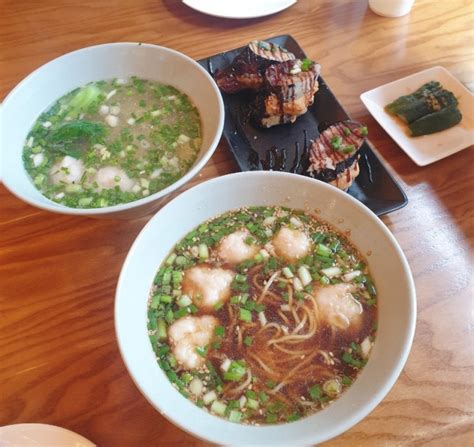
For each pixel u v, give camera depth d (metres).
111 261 0.33
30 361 0.28
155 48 0.39
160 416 0.26
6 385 0.28
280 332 0.28
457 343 0.29
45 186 0.35
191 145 0.37
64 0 0.54
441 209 0.36
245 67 0.42
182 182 0.30
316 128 0.41
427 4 0.53
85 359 0.28
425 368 0.28
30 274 0.32
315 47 0.48
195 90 0.39
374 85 0.45
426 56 0.48
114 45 0.39
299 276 0.30
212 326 0.28
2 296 0.31
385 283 0.27
